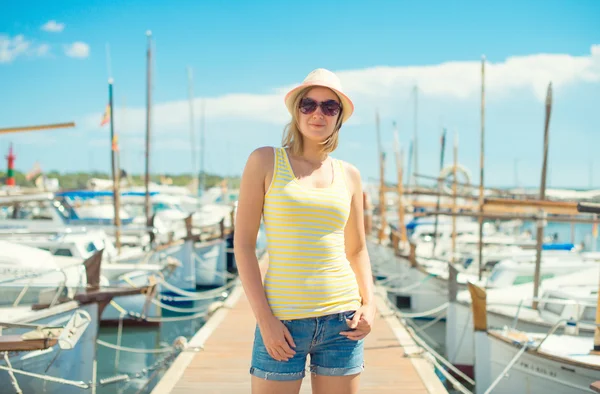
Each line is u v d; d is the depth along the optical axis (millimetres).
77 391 8727
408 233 28266
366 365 7082
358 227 2701
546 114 10695
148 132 21062
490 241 21781
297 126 2557
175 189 30047
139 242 19766
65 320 8672
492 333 8352
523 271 13211
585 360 7270
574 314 9430
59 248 14609
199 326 16406
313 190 2445
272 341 2365
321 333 2432
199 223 28500
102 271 14367
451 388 10703
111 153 17734
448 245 22000
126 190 26344
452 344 11352
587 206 6863
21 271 11180
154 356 12922
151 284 10953
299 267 2410
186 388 6180
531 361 7766
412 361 7238
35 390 8180
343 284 2482
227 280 24000
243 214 2475
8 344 6238
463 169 23766
